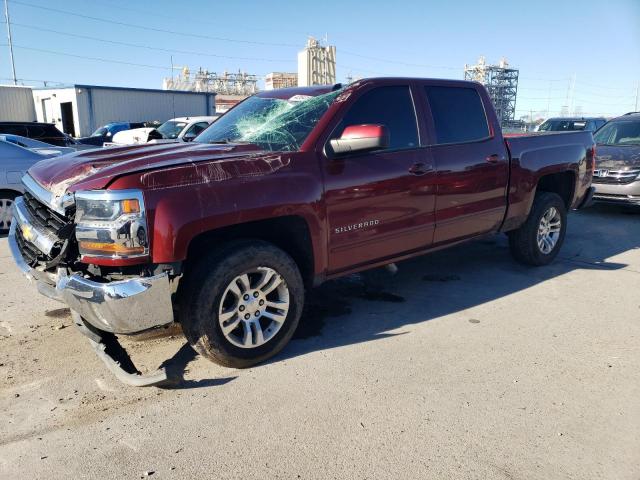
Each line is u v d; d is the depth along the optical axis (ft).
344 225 12.58
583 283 17.72
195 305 10.59
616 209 33.27
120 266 9.84
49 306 15.20
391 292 16.71
